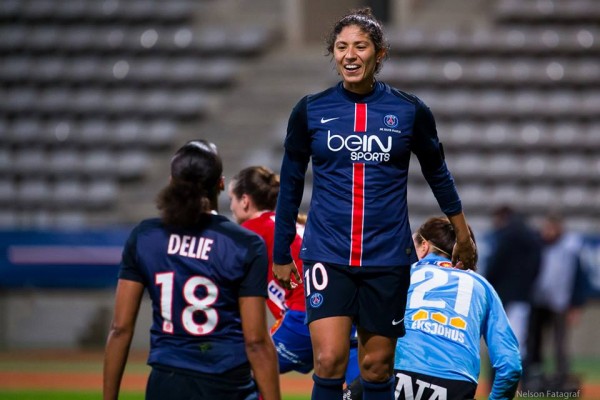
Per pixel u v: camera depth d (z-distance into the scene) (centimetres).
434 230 1952
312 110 1634
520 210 6191
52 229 5753
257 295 1527
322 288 1620
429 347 1795
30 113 7281
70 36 7825
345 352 1614
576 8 7562
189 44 7675
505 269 4003
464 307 1833
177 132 7075
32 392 3866
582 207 6181
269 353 1525
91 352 5541
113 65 7581
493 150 6569
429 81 7038
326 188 1631
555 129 6706
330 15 8081
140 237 1559
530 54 7238
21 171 6856
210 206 1589
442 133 6681
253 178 2227
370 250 1611
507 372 1792
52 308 5791
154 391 1526
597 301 5375
